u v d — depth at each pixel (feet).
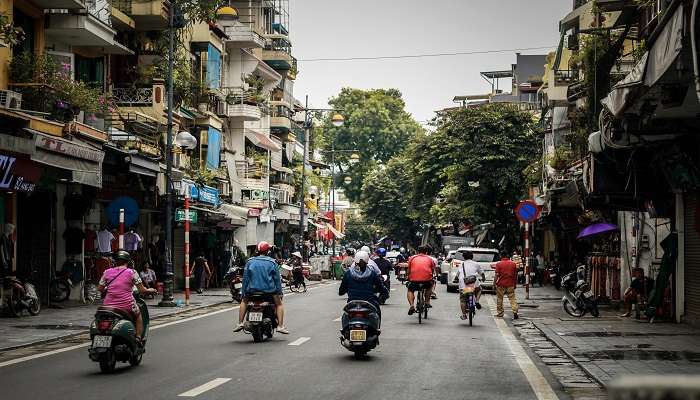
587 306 75.15
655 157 60.08
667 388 6.32
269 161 180.96
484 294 118.01
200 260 109.19
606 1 84.02
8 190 64.69
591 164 65.05
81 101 81.25
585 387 34.94
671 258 67.46
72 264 83.71
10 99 68.39
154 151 100.32
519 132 172.35
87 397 30.68
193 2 115.34
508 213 176.14
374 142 341.62
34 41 83.76
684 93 39.34
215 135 135.64
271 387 33.55
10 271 69.62
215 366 39.99
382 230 311.88
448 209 179.01
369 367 40.37
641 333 58.08
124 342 37.81
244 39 158.10
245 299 51.67
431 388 33.99
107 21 96.68
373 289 45.24
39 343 50.14
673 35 30.45
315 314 74.74
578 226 117.50
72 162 70.23
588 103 83.56
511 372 39.40
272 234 170.71
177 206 104.83
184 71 119.14
